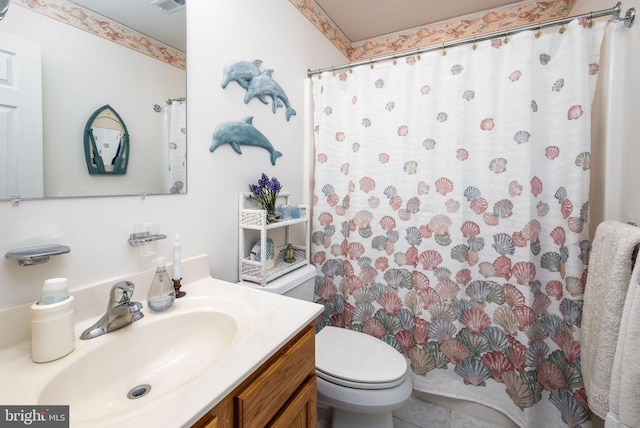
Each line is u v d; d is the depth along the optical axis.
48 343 0.61
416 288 1.48
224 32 1.17
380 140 1.54
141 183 0.90
